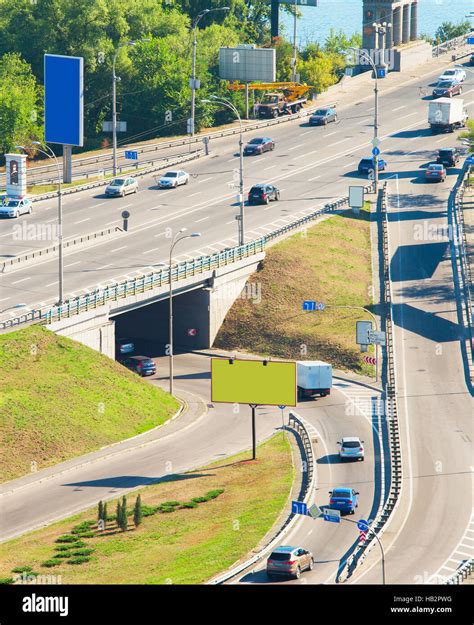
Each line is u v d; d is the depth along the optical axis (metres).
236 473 174.38
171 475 175.00
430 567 136.50
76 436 184.38
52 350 198.38
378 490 164.88
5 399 184.38
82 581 137.25
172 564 141.38
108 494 168.50
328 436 188.50
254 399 182.50
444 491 162.50
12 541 153.12
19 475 173.75
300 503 141.88
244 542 146.62
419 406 197.38
